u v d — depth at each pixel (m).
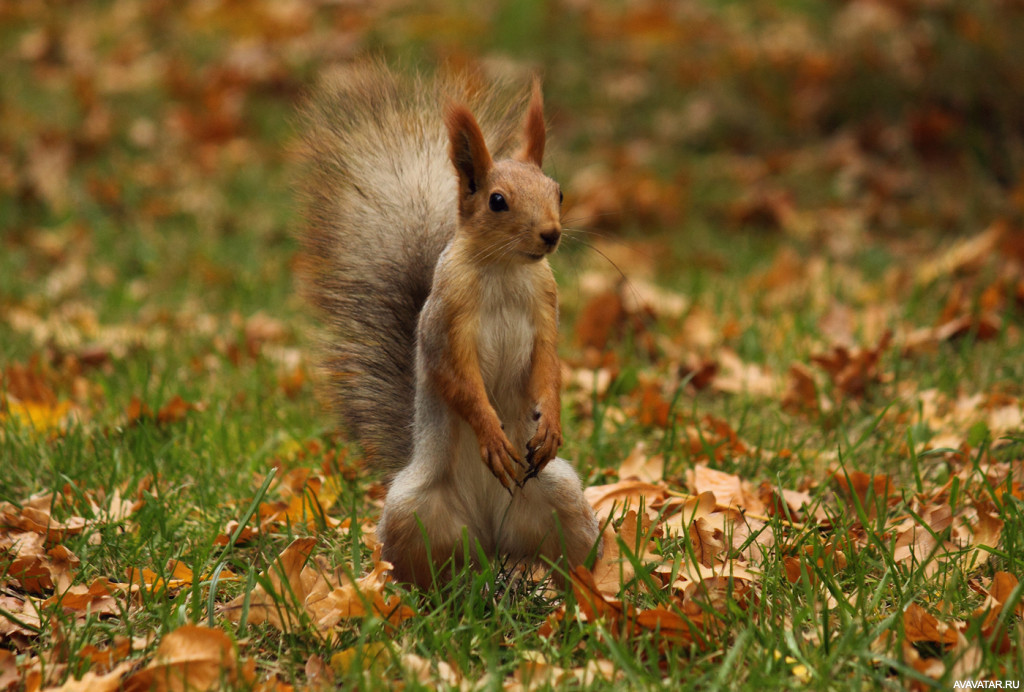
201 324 11.80
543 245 5.45
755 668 4.75
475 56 18.31
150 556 6.45
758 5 19.45
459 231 5.70
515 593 5.86
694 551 6.18
